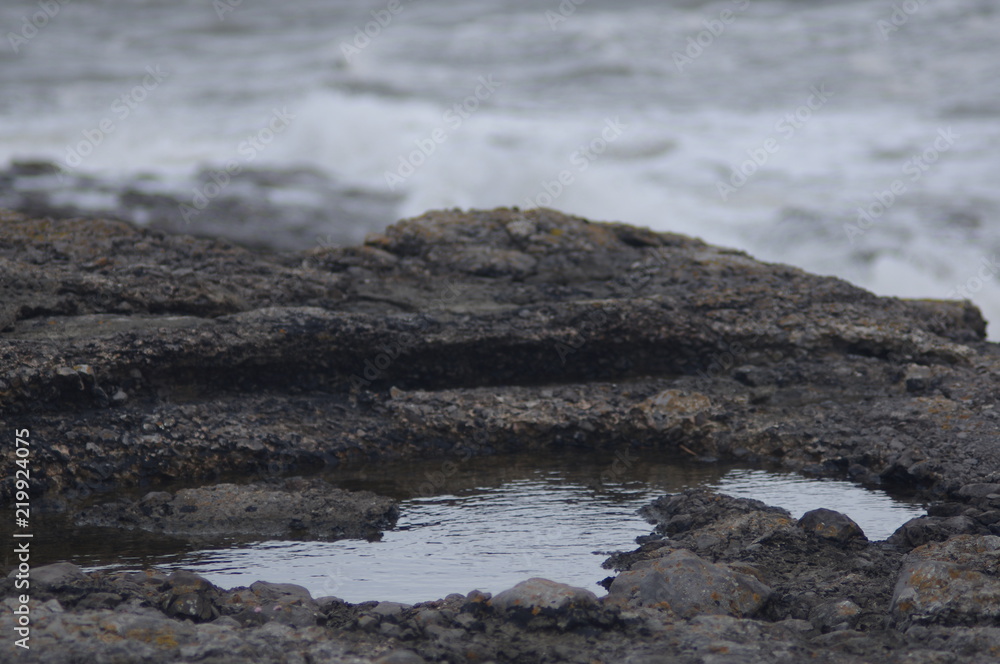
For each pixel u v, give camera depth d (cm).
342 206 4528
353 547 1516
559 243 2730
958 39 7369
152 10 11375
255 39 9375
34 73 7781
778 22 8394
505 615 1152
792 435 1969
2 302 2064
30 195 4153
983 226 4172
